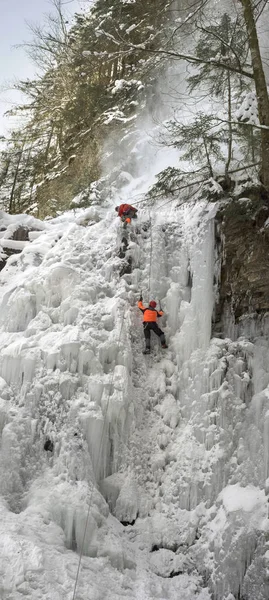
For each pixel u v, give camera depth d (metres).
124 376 8.37
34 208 18.62
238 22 10.24
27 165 20.67
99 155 16.62
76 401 8.06
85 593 6.01
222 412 8.23
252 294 8.92
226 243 9.20
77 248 10.27
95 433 7.87
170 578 7.20
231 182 9.94
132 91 16.84
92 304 9.28
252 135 9.11
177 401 8.77
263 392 8.24
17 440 7.66
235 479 7.75
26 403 8.11
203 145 10.05
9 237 11.41
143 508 7.86
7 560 5.96
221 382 8.50
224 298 9.18
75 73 19.23
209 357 8.66
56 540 6.61
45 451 7.77
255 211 9.02
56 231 11.35
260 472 7.67
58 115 21.28
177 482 8.01
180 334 9.11
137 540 7.56
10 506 7.15
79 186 14.93
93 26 16.33
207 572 7.20
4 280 10.32
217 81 11.05
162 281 9.75
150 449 8.32
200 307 9.08
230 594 6.88
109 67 18.83
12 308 9.38
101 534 7.06
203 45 10.74
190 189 10.23
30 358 8.37
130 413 8.34
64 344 8.41
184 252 9.78
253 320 8.99
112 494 7.86
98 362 8.45
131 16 16.41
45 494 7.18
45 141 22.45
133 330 9.27
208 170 10.26
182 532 7.63
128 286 9.60
